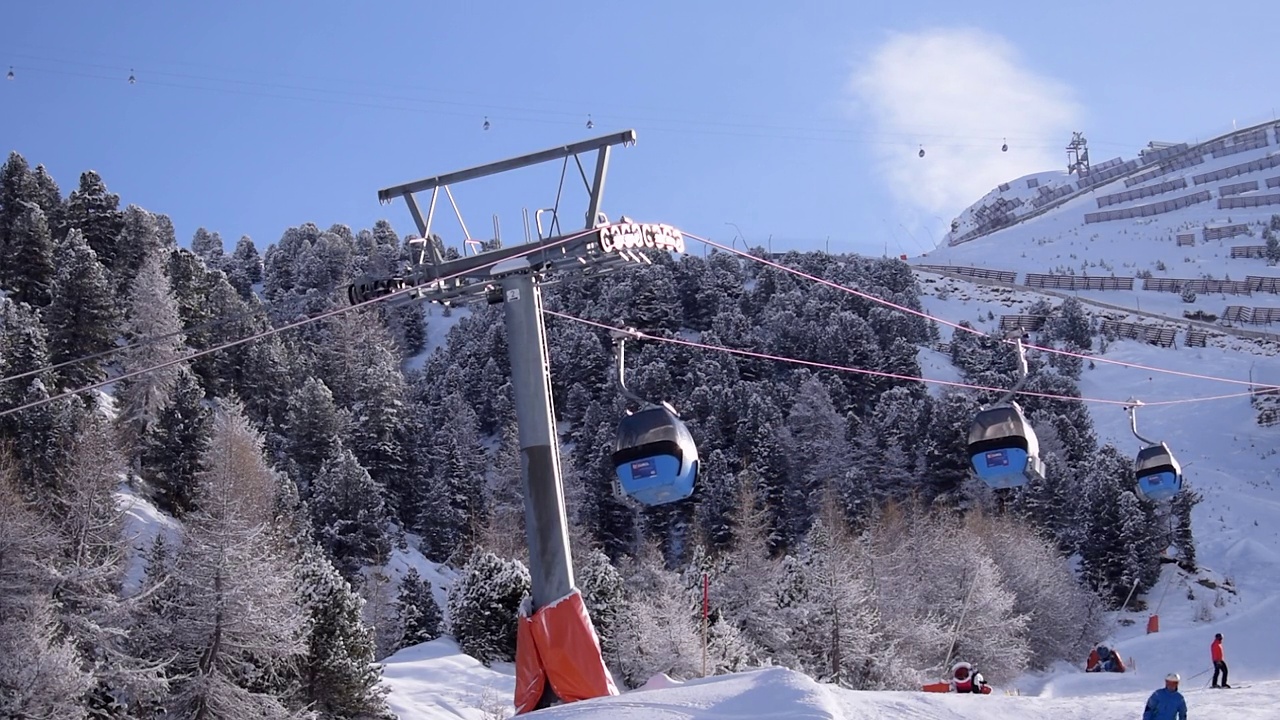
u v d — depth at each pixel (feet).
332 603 140.46
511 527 291.17
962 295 564.71
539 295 57.57
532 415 55.62
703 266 474.90
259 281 631.56
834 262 541.34
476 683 159.63
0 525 128.88
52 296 297.33
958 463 292.81
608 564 190.39
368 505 243.81
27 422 194.39
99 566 136.46
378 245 614.75
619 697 53.26
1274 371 435.53
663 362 368.89
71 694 113.39
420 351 536.01
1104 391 437.58
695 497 293.43
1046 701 72.49
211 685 123.13
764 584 185.37
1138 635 241.55
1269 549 292.40
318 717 136.77
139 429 240.94
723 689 54.75
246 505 179.93
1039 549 233.76
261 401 317.42
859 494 280.31
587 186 57.11
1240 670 182.80
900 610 185.06
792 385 378.12
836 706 52.44
